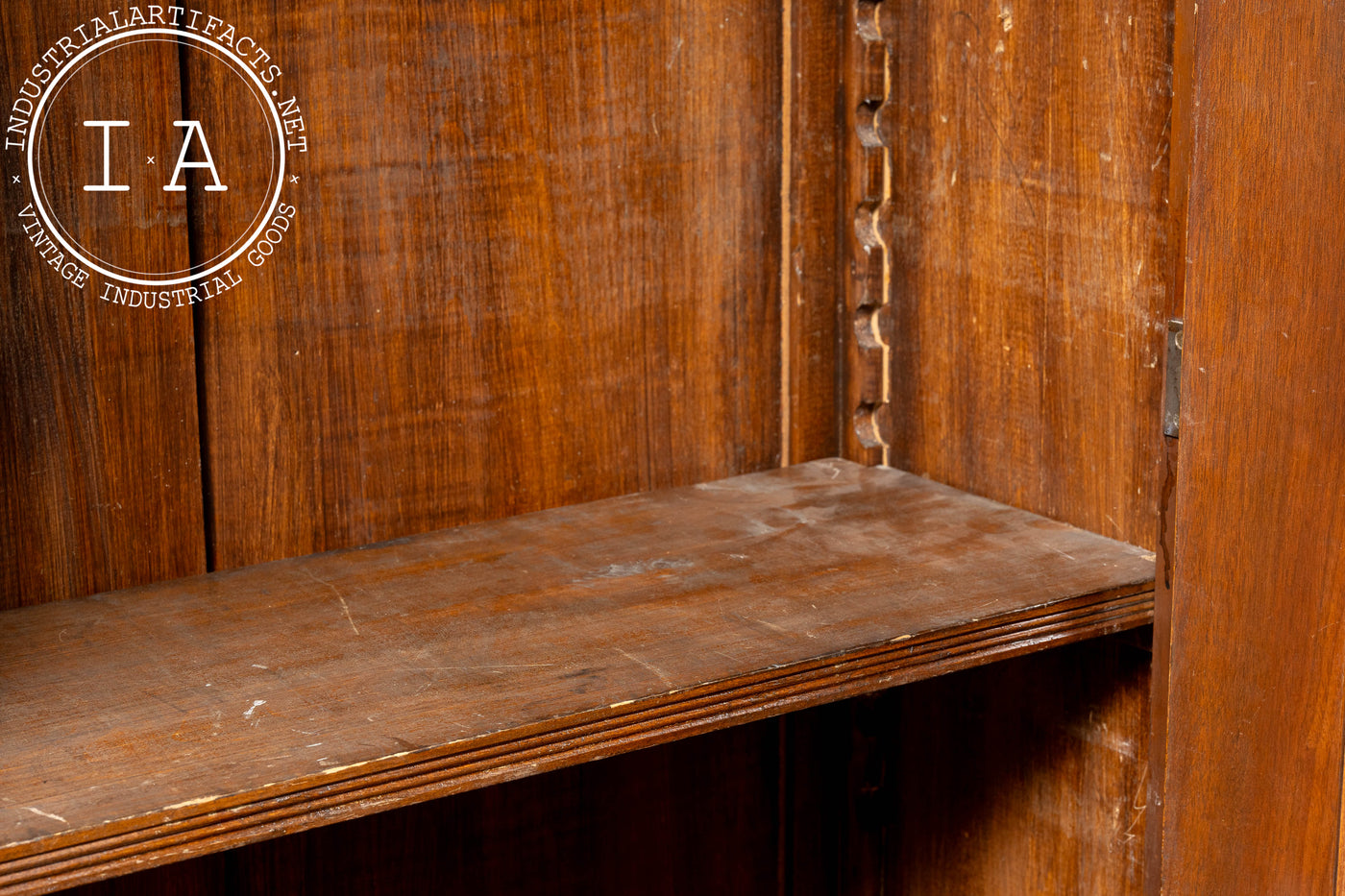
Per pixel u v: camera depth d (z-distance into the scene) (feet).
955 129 5.07
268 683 3.69
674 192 5.11
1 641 3.94
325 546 4.66
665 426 5.26
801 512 5.01
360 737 3.40
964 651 4.09
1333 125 3.43
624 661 3.81
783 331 5.46
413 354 4.70
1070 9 4.58
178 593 4.30
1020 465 5.02
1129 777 4.79
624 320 5.10
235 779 3.19
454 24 4.57
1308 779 3.71
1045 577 4.40
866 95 5.28
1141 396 4.55
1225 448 3.75
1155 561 4.33
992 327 5.04
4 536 4.11
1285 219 3.55
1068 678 4.97
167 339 4.25
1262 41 3.53
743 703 3.76
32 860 2.95
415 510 4.81
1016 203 4.88
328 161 4.43
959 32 4.99
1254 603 3.76
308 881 4.83
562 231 4.90
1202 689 3.90
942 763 5.56
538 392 4.97
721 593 4.28
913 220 5.30
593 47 4.84
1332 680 3.62
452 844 5.10
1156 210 4.40
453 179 4.66
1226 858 3.92
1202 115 3.64
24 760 3.28
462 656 3.85
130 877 4.46
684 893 5.69
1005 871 5.35
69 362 4.12
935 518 4.95
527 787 5.22
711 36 5.08
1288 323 3.58
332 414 4.59
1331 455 3.54
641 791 5.48
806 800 5.91
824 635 3.97
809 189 5.35
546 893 5.35
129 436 4.25
